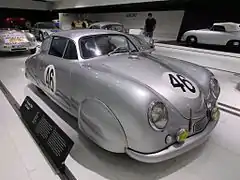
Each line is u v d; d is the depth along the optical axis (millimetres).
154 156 1517
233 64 6051
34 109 2408
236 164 1846
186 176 1691
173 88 1726
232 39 8031
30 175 1671
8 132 2279
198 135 1755
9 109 2879
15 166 1767
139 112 1462
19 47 6633
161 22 13141
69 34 2480
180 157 1925
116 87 1603
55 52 2611
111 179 1646
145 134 1473
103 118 1618
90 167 1770
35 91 3629
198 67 2348
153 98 1516
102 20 17688
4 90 3660
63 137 1786
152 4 11258
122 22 15758
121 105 1527
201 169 1774
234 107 3092
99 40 2445
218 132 2389
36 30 10969
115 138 1567
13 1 16547
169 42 11109
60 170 1715
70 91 2117
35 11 18172
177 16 12133
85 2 14086
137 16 14453
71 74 2105
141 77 1807
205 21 10711
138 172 1723
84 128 1841
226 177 1689
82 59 2197
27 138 2170
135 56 2350
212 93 2025
